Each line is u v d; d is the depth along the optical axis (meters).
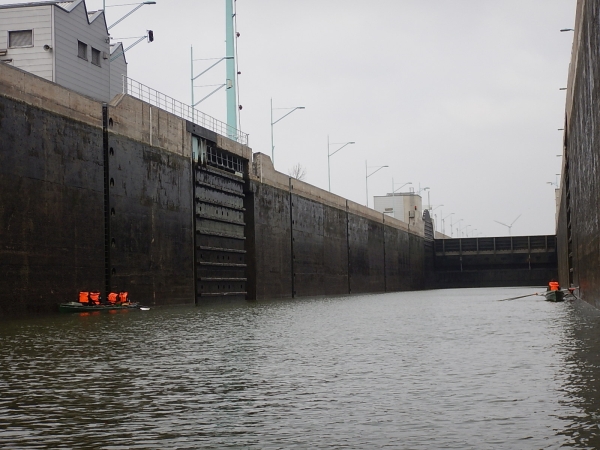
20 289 37.88
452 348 21.61
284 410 12.41
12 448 10.05
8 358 19.83
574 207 54.97
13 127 37.84
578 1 39.97
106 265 46.47
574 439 9.97
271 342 24.30
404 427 10.99
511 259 130.62
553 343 22.34
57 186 41.56
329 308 50.66
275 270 76.69
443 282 138.62
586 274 43.25
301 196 85.75
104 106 47.06
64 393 14.15
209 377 16.12
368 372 16.69
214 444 10.19
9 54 47.62
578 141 45.31
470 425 10.97
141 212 50.72
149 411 12.41
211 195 62.31
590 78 33.62
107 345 23.28
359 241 107.75
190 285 57.44
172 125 55.78
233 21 73.06
